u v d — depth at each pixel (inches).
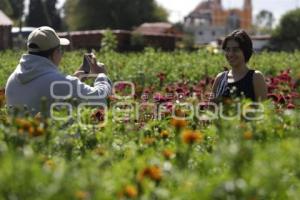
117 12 4212.6
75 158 221.0
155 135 261.3
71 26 4256.9
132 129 258.2
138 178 173.9
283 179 187.2
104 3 4192.9
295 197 183.9
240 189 170.9
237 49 313.7
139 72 700.7
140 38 2662.4
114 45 1272.1
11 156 174.7
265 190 177.8
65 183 160.2
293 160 198.2
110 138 244.7
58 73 286.8
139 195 171.6
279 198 185.9
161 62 844.6
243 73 316.8
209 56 1048.2
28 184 161.5
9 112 271.3
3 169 164.7
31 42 288.8
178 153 213.0
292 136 242.8
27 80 283.9
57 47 291.9
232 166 185.5
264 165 182.7
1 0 4040.4
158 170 175.2
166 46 3006.9
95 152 219.5
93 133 246.7
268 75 818.8
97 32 2438.5
